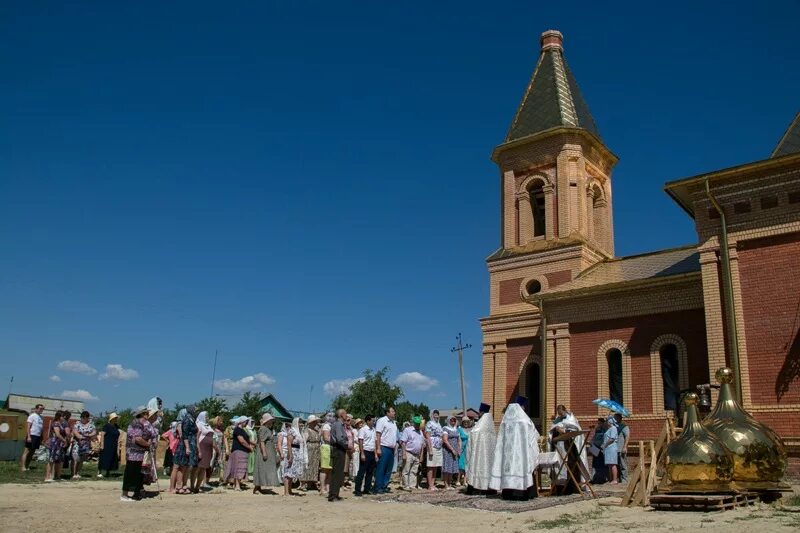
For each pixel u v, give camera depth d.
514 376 27.91
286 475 16.38
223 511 12.20
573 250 28.59
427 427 18.12
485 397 28.42
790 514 10.21
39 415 21.67
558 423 15.50
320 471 16.80
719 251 19.05
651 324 23.34
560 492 15.13
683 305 22.64
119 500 13.63
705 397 16.56
